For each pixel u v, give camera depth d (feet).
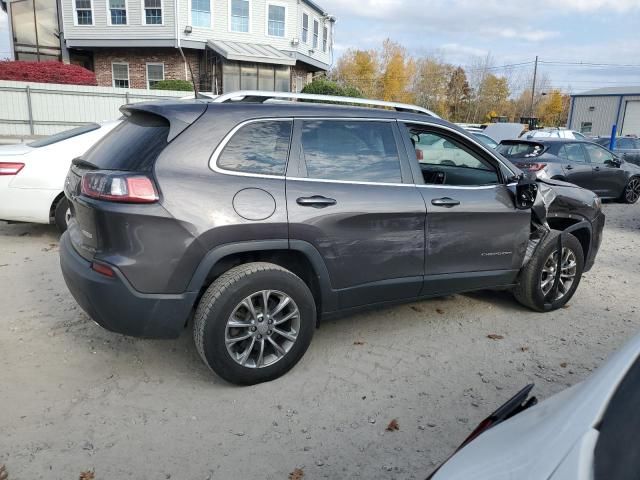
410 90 212.43
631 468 3.83
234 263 11.59
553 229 16.40
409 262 12.92
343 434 9.95
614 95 137.59
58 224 21.34
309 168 11.73
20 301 15.66
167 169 10.38
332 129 12.23
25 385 11.21
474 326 15.05
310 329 11.76
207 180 10.58
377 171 12.59
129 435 9.73
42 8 86.69
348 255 12.00
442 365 12.71
